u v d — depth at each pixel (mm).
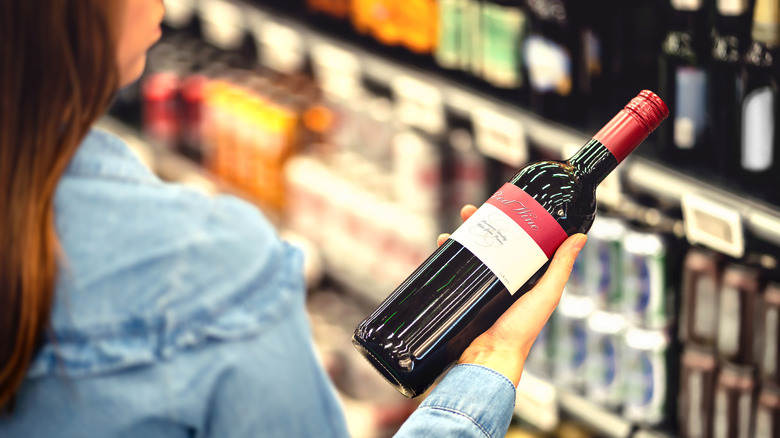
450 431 716
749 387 1517
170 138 3195
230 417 705
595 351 1753
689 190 1471
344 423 782
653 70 1670
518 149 1828
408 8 2178
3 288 645
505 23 1851
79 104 657
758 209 1381
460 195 2170
